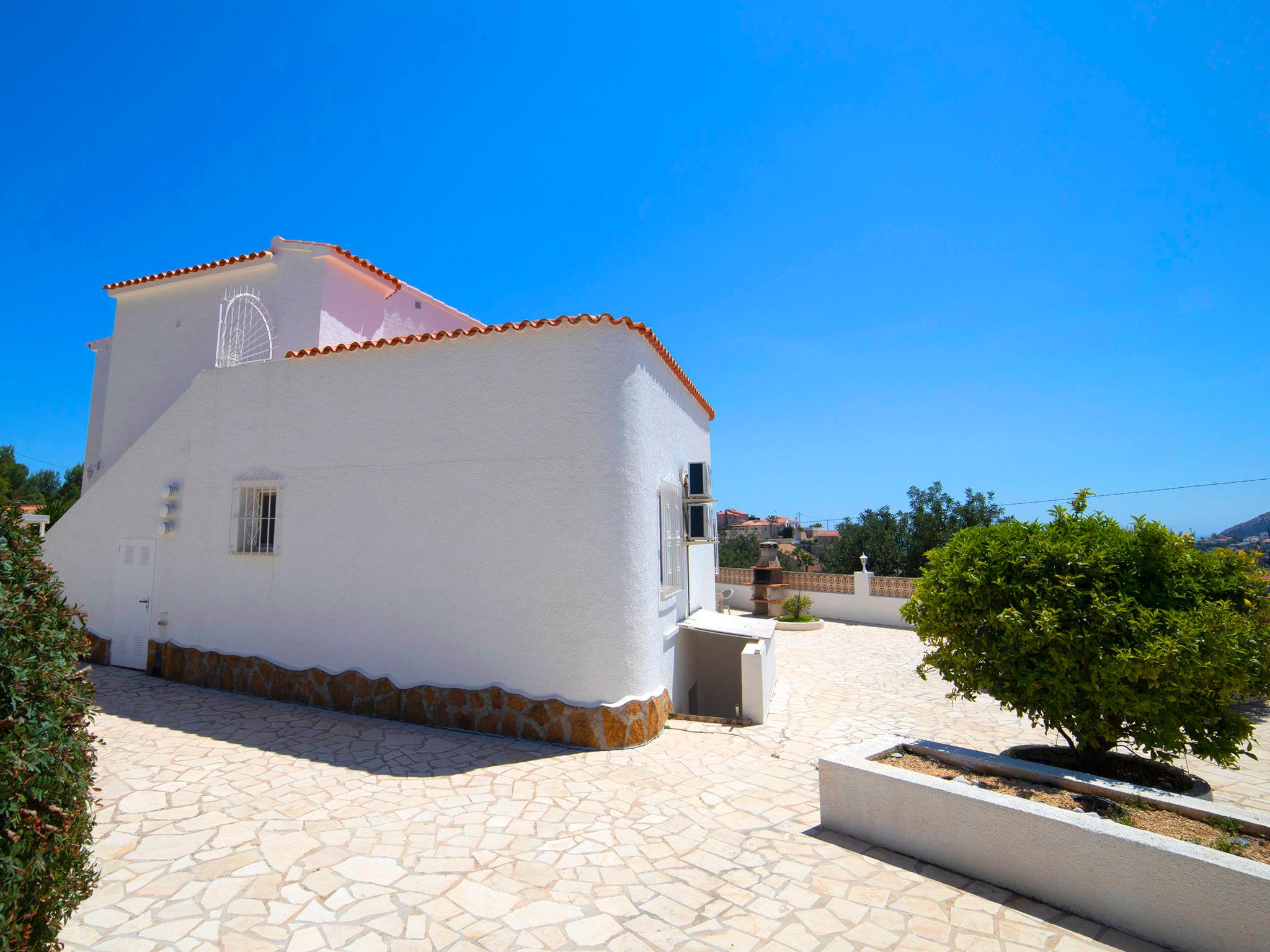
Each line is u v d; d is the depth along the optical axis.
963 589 5.88
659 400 9.41
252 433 9.94
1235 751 5.11
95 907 4.14
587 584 7.78
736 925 4.10
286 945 3.82
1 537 3.24
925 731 8.62
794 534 38.47
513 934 3.99
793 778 6.73
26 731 2.83
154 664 10.35
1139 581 5.43
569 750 7.46
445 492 8.54
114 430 13.35
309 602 9.20
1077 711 5.43
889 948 3.86
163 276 13.09
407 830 5.38
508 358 8.38
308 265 12.15
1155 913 3.86
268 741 7.52
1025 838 4.43
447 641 8.34
